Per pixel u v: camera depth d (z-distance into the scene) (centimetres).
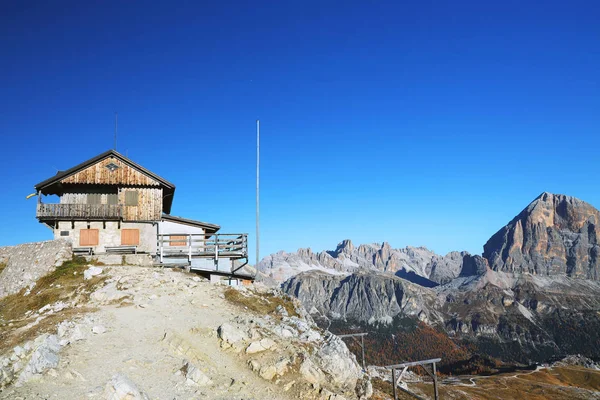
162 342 2267
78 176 4944
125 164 5097
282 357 2270
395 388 3391
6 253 4366
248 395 1939
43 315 2659
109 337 2259
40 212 4716
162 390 1823
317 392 2088
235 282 4762
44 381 1745
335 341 2741
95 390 1694
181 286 3341
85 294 3114
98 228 4922
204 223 5309
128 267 3750
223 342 2356
